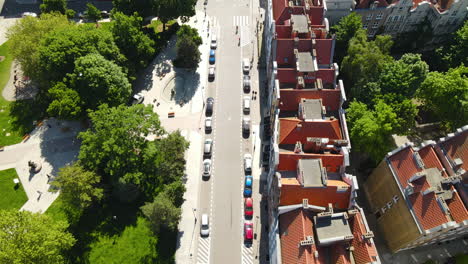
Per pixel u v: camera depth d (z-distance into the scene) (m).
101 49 91.00
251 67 108.50
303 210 60.44
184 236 77.62
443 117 88.12
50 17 100.75
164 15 109.31
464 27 95.00
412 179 63.88
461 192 63.12
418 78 85.38
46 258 62.59
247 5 126.31
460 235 73.94
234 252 75.56
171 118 97.44
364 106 79.75
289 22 88.31
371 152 78.38
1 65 109.44
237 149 91.31
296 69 80.44
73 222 78.75
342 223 59.47
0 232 60.47
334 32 100.69
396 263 73.06
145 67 107.81
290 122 73.12
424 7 100.94
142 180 80.88
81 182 71.56
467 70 86.31
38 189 84.56
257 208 81.25
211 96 102.12
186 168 88.00
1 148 91.69
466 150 65.25
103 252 75.06
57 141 93.06
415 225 62.69
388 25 106.62
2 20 122.81
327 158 66.25
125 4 107.00
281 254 60.78
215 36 115.12
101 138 76.44
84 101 86.62
